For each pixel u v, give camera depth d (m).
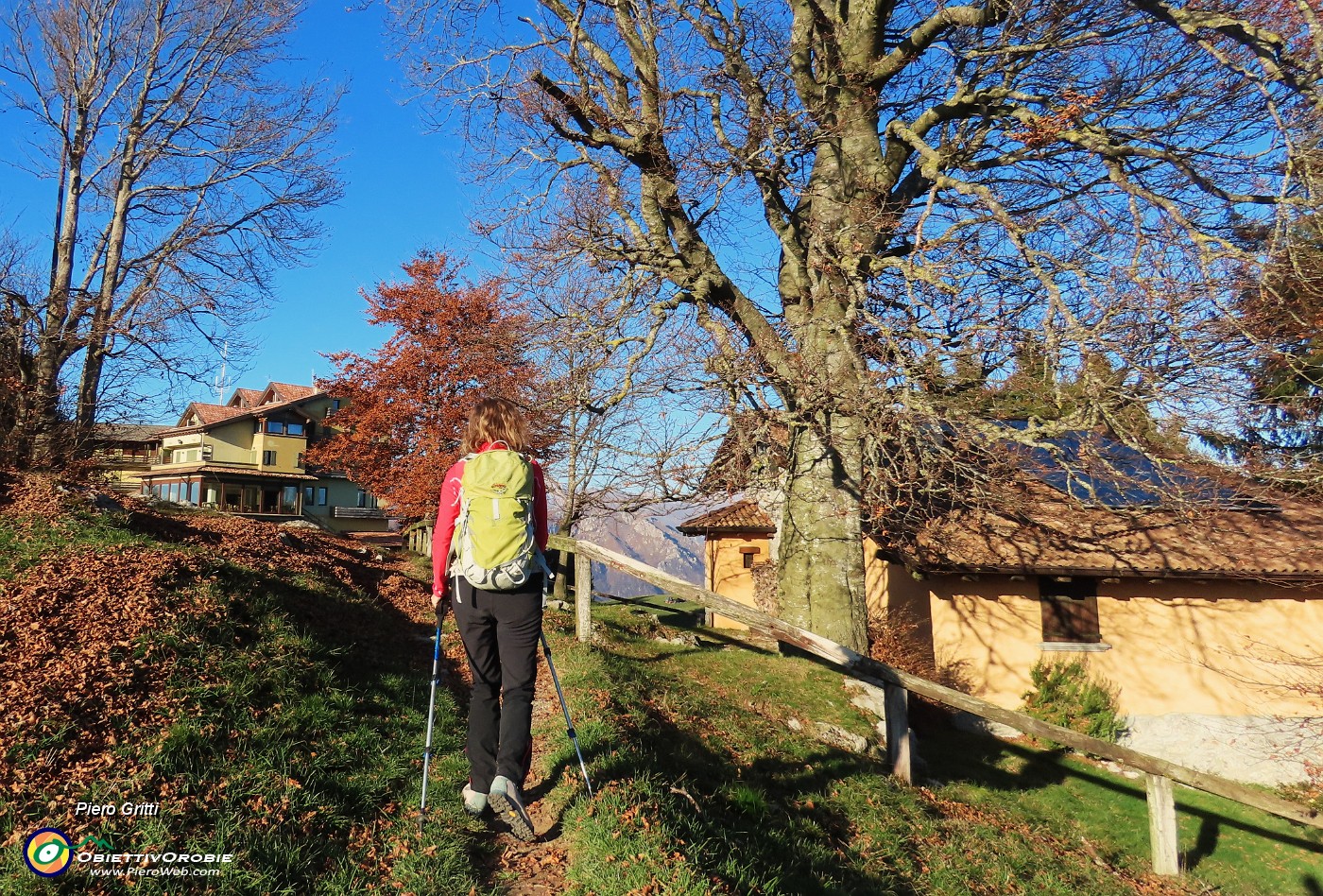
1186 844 10.45
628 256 13.00
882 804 7.07
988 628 15.11
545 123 12.54
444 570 4.06
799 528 12.05
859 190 12.17
